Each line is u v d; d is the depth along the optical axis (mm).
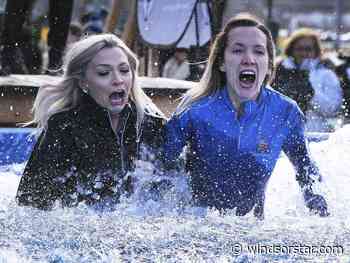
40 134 6430
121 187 6387
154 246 4922
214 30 11922
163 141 6496
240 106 6473
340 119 12320
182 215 5965
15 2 11156
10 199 6473
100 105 6340
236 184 6523
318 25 35188
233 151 6477
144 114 6508
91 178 6332
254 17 6480
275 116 6531
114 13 13750
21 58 11438
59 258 4660
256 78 6359
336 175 7125
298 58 12391
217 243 5023
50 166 6254
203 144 6496
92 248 4848
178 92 10008
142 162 6449
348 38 24953
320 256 4777
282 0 37531
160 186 6453
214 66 6531
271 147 6531
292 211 6527
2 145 9141
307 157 6668
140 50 12773
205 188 6523
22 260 4613
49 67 11727
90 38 6375
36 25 14102
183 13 12016
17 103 10055
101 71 6273
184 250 4855
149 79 10523
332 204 6488
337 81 12422
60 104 6465
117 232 5227
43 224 5406
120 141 6395
